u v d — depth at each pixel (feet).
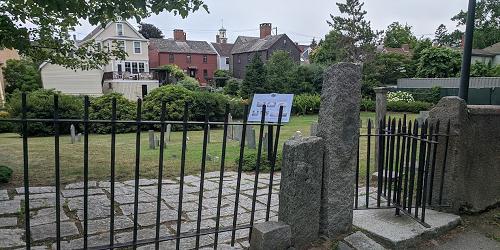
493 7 148.87
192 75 175.52
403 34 181.78
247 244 10.75
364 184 18.61
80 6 14.43
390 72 125.29
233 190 17.34
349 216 11.91
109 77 133.80
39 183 17.85
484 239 12.57
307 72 108.47
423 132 13.00
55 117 7.54
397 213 13.44
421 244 11.95
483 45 152.97
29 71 102.27
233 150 31.76
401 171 13.38
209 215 13.52
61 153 29.55
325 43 132.05
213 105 63.05
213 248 10.36
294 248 10.60
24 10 18.37
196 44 181.57
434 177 14.21
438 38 193.77
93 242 10.55
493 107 14.84
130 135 50.52
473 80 92.07
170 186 17.99
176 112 58.90
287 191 10.44
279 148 31.01
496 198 15.35
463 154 13.89
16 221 12.10
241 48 182.70
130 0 13.97
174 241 10.89
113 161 8.34
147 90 136.26
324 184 11.30
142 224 12.30
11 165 23.22
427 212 13.94
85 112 7.82
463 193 14.19
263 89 101.81
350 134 11.51
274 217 13.44
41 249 9.89
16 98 52.60
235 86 112.98
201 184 9.62
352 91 11.34
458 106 13.47
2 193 15.64
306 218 10.84
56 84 114.93
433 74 114.11
